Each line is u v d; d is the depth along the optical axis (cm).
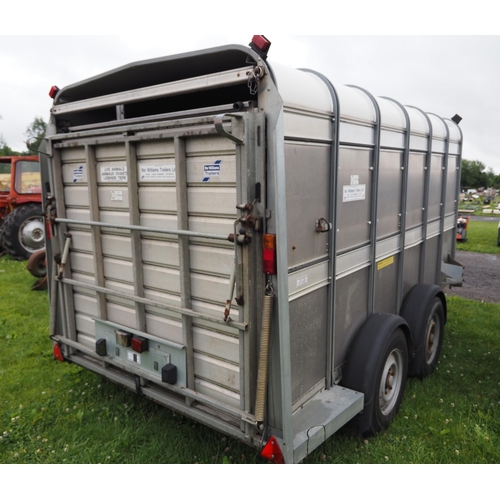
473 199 4469
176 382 301
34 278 840
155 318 313
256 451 328
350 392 324
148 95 288
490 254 1257
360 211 349
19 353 508
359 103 335
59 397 410
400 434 356
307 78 281
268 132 235
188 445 335
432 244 529
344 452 328
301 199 274
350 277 346
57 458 326
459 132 575
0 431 362
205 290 279
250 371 259
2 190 1116
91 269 353
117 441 340
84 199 346
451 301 732
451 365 481
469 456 331
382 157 375
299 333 289
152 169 293
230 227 259
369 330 353
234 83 247
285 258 242
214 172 260
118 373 345
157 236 300
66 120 366
